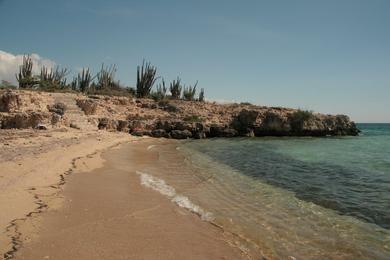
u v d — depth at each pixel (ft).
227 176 49.34
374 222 29.27
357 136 168.25
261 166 60.39
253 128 144.05
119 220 26.58
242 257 21.12
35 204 28.50
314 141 125.08
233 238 24.38
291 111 156.46
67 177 39.99
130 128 121.90
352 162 67.26
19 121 87.56
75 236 22.54
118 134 108.27
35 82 152.46
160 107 151.43
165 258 20.21
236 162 64.85
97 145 74.54
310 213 31.58
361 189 42.29
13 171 38.96
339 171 55.88
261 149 90.94
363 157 75.92
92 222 25.55
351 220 29.73
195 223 27.22
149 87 176.04
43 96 111.96
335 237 25.52
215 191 39.14
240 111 150.10
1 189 31.76
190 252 21.35
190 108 153.89
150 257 20.20
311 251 22.79
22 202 28.66
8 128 86.53
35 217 25.38
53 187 34.65
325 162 67.00
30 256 19.10
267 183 45.29
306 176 50.98
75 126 99.81
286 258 21.50
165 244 22.38
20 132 77.10
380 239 25.29
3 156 47.06
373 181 47.44
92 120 111.14
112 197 33.09
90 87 183.21
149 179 43.70
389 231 27.04
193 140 120.88
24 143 61.82
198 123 131.13
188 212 30.17
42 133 79.25
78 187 35.78
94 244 21.47
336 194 39.52
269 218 29.68
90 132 97.09
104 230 24.12
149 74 175.73
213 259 20.54
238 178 48.16
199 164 60.13
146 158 64.39
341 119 169.07
